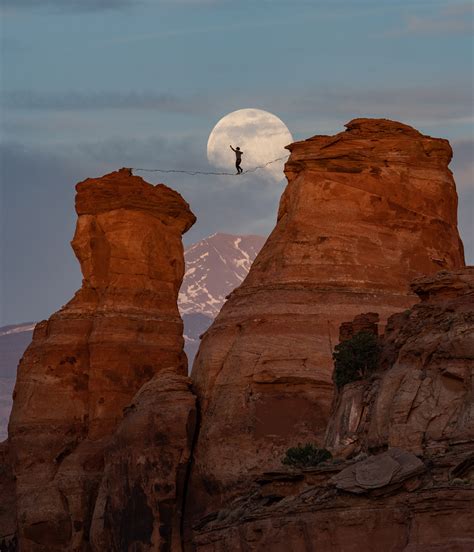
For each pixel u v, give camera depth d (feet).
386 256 578.66
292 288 570.05
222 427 551.18
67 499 629.10
